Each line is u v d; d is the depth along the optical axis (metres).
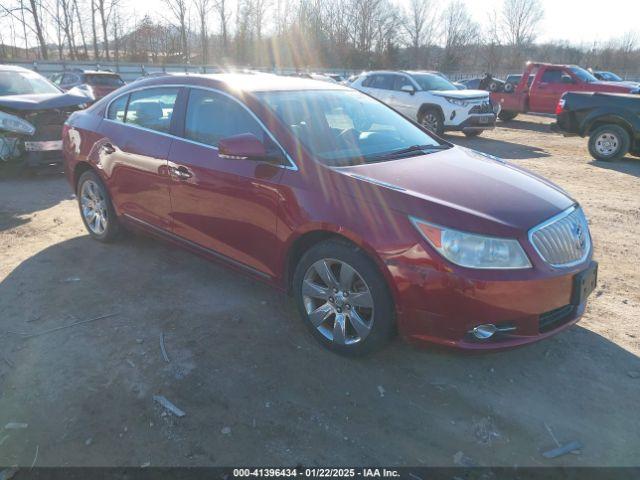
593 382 3.17
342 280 3.20
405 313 2.96
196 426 2.74
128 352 3.37
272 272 3.62
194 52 46.69
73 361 3.27
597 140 10.84
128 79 34.50
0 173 8.24
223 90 3.93
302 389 3.04
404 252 2.88
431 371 3.25
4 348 3.40
